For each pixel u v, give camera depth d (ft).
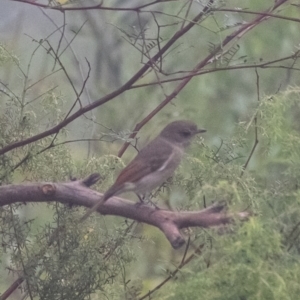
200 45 51.16
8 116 28.66
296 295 18.08
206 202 28.37
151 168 31.09
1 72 34.99
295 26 50.78
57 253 27.14
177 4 43.93
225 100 51.78
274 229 19.29
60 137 31.24
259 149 30.50
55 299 26.30
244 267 18.04
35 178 29.04
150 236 34.50
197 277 18.85
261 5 46.21
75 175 29.04
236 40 29.14
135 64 52.75
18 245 27.09
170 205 31.50
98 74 50.98
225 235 19.62
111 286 27.61
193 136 34.60
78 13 49.47
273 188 21.99
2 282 33.86
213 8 25.85
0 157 28.37
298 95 22.47
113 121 50.08
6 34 39.22
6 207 27.84
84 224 27.50
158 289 25.46
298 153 21.38
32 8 38.91
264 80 51.03
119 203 25.11
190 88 52.11
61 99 30.19
